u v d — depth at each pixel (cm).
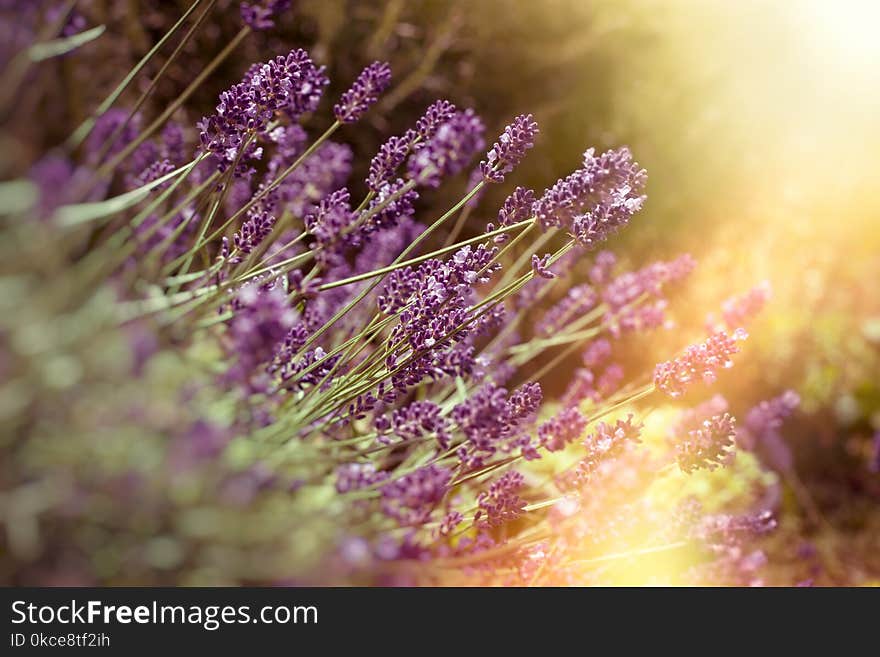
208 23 118
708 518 90
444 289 85
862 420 186
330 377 85
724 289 182
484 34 150
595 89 169
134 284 78
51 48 77
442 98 142
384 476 81
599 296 108
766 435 133
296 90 84
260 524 73
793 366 186
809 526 156
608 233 85
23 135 77
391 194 84
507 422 83
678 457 88
